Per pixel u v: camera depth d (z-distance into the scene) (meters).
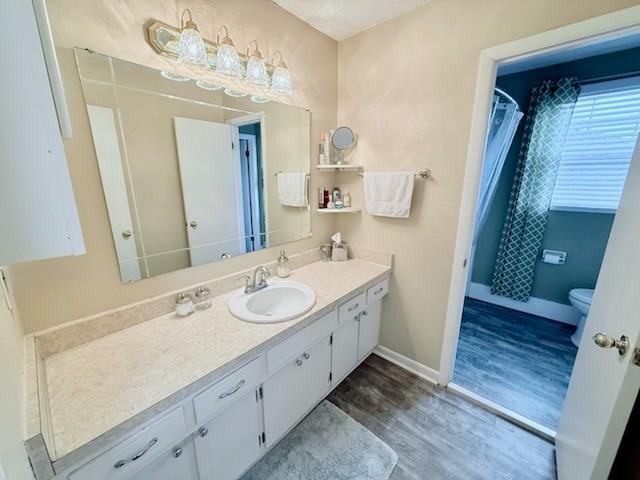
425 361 1.99
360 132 1.99
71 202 0.50
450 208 1.67
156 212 1.28
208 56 1.30
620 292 0.96
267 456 1.42
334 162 2.08
